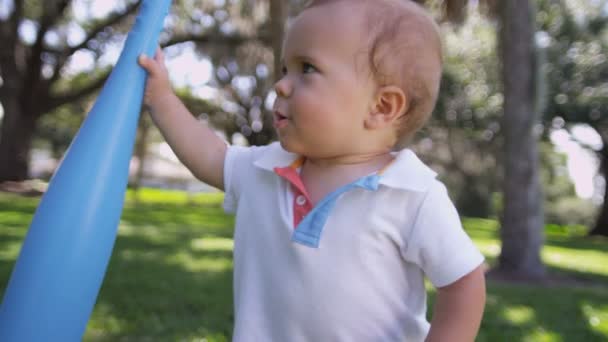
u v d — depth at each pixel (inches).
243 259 42.8
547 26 521.0
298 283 39.4
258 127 629.0
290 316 39.8
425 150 673.6
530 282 200.8
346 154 41.2
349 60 39.1
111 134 37.6
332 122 39.4
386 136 41.5
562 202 1043.9
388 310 39.2
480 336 109.0
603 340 115.2
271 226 41.5
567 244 434.9
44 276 34.2
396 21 40.3
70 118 858.1
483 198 775.1
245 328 41.1
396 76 39.8
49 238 34.7
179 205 612.7
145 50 41.8
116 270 152.0
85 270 35.2
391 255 39.2
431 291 145.5
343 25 39.3
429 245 38.6
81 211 35.4
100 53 548.1
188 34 447.5
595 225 657.6
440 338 38.8
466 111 597.6
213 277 151.4
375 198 39.3
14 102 541.6
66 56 543.8
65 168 36.4
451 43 519.2
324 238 38.9
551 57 550.0
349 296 38.4
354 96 39.3
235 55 394.9
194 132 46.6
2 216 279.3
